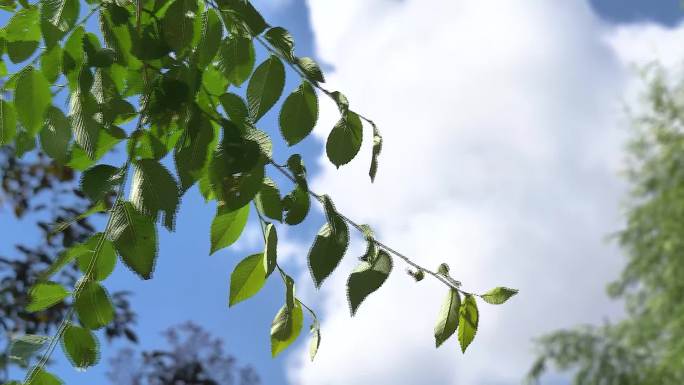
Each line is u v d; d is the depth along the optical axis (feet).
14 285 8.89
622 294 23.24
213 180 3.07
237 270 3.25
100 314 3.08
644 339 22.50
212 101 3.23
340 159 3.17
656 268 22.66
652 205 22.66
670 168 22.68
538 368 23.58
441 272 3.22
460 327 3.24
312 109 3.17
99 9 3.08
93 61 2.97
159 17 3.21
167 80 3.04
